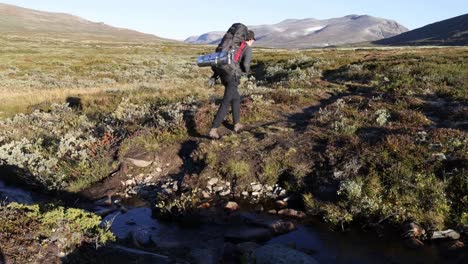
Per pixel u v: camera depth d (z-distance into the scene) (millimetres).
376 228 6941
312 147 9180
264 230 6773
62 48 70812
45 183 9039
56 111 16578
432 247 6363
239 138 9773
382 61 26000
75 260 4977
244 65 9242
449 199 7066
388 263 5953
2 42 76562
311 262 5473
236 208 7727
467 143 8344
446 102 13148
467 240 6477
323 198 7695
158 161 9586
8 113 17516
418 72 19359
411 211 6961
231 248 6188
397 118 10867
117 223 7301
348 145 8859
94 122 13922
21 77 32062
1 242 4750
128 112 13523
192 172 8984
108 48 76750
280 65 32188
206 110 11539
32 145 11523
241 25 9133
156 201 8117
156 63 43906
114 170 9438
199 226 7133
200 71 35438
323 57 34906
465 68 20172
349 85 18406
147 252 5660
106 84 27906
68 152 10492
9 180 9703
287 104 13445
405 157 8023
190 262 5758
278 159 8836
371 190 7453
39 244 4887
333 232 6930
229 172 8656
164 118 12203
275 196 8164
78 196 8680
